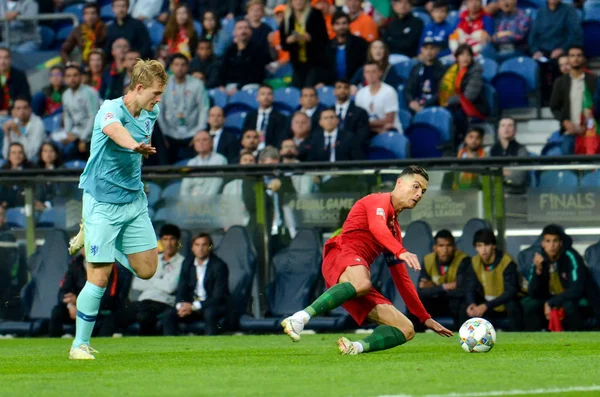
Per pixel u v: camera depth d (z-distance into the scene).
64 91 60.91
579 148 48.97
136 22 62.19
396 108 51.88
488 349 25.22
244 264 43.47
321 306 23.25
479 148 48.00
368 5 60.00
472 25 56.12
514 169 41.50
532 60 53.72
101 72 61.31
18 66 67.06
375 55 53.78
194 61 59.84
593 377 18.84
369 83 52.09
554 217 41.25
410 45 57.25
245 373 20.42
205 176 44.28
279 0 63.97
